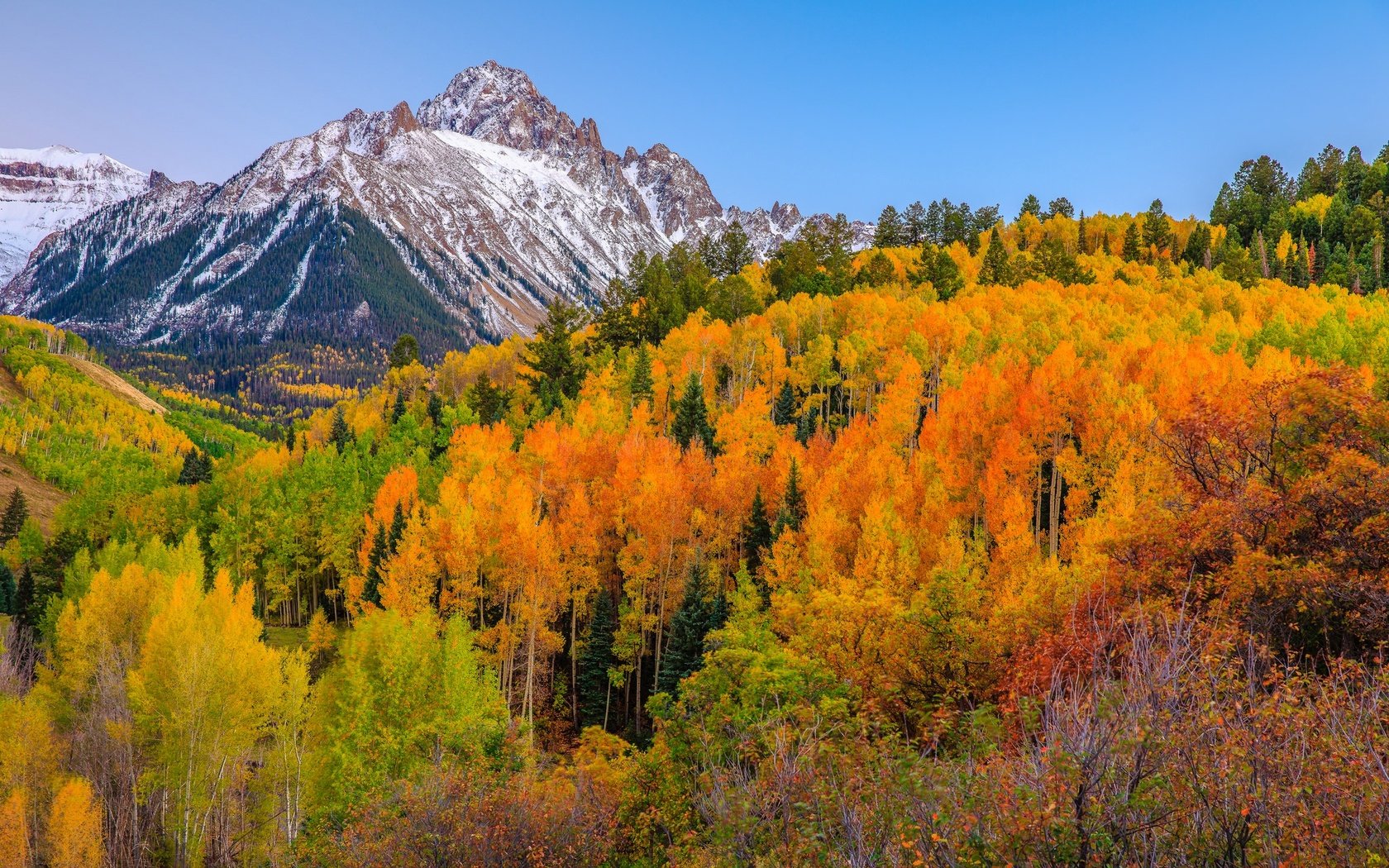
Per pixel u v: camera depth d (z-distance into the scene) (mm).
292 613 86625
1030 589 28062
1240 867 9344
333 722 42469
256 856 43375
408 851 23062
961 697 24016
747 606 43906
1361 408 24703
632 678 60281
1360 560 20734
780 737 14672
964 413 68188
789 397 94312
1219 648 13672
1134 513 29016
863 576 42344
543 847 22031
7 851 42500
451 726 35250
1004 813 9969
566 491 70062
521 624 57125
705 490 64438
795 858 11969
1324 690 11336
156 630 48875
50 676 57438
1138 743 9703
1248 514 22734
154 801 50312
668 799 20734
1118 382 67688
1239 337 85688
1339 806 9320
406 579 57094
